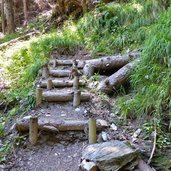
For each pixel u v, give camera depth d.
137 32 5.64
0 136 3.49
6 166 3.02
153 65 3.91
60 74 4.94
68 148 3.23
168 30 4.01
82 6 7.66
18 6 15.67
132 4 6.83
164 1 6.03
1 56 6.36
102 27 6.51
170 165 2.72
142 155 2.86
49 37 6.59
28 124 3.41
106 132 3.31
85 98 4.07
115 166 2.58
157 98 3.54
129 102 3.73
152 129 3.26
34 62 5.57
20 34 9.03
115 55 5.43
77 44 6.18
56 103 4.11
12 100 4.38
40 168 2.97
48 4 13.32
